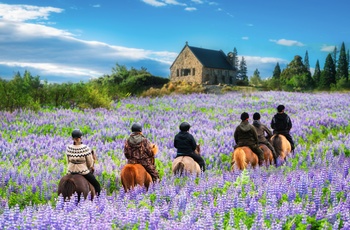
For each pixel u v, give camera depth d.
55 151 19.56
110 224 7.59
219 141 22.34
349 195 9.09
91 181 11.34
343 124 30.05
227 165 18.39
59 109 35.84
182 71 99.94
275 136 17.08
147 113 35.16
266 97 50.06
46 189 12.75
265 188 10.00
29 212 8.34
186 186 10.95
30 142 21.02
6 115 29.44
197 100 46.22
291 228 7.64
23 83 40.19
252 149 15.00
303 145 23.75
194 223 7.59
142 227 7.57
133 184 11.75
